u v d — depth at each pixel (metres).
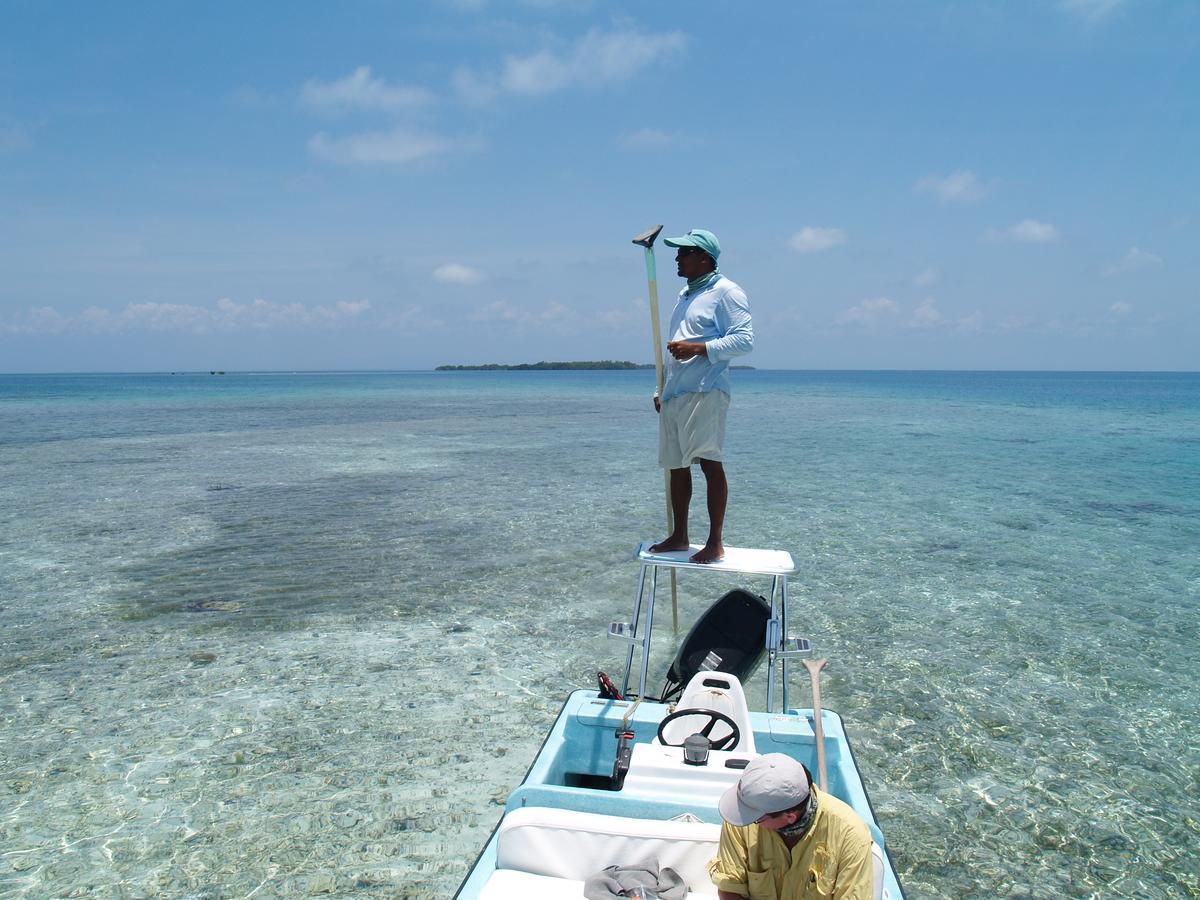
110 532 13.75
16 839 5.08
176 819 5.31
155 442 28.86
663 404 5.59
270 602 9.94
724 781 3.93
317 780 5.82
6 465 22.14
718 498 5.46
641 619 9.38
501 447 27.94
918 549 12.84
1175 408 56.69
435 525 14.45
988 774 6.08
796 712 5.16
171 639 8.66
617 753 4.81
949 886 4.78
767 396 78.25
